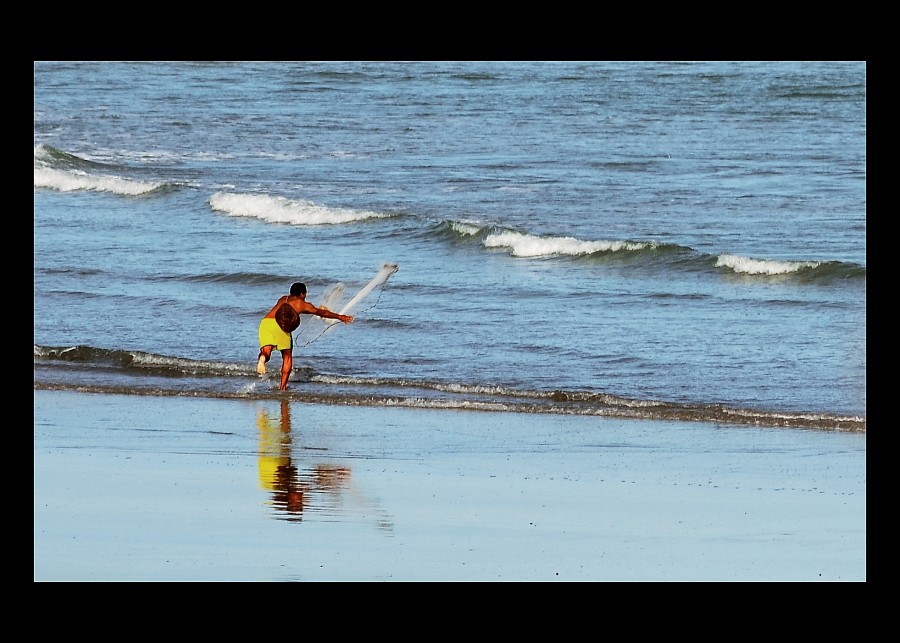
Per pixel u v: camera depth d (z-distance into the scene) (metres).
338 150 125.44
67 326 61.44
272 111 150.88
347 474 38.09
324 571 28.27
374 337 58.41
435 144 128.38
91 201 100.44
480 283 71.06
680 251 75.88
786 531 31.84
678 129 136.75
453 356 55.12
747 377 51.00
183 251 81.25
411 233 85.69
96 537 30.69
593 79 174.00
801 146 124.06
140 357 55.16
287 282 71.75
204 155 123.88
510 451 41.31
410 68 186.00
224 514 33.12
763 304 64.88
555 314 62.97
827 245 82.62
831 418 44.72
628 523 32.59
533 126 139.75
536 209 96.56
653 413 46.34
